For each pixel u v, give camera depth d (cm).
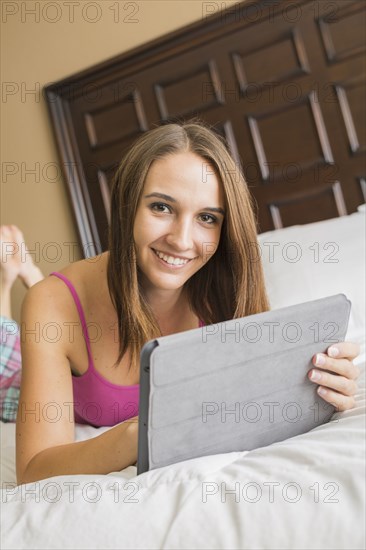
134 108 338
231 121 313
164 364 94
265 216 309
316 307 109
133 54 329
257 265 143
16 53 371
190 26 312
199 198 128
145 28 329
